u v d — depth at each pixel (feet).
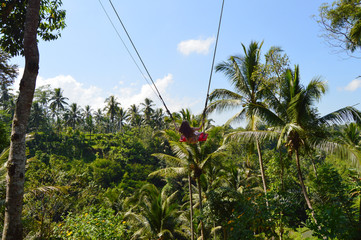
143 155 214.28
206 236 73.72
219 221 41.73
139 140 226.38
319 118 41.78
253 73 51.06
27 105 20.74
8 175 19.57
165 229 62.18
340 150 35.91
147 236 64.34
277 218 27.58
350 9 36.73
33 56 21.18
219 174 66.85
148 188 66.44
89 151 218.38
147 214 63.46
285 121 44.80
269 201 27.48
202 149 53.01
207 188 64.49
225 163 68.59
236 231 27.22
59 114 264.93
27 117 20.80
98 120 308.81
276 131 45.50
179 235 79.20
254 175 82.28
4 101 239.50
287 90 45.57
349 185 33.24
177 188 140.46
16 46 32.76
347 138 69.36
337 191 33.96
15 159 19.77
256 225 27.58
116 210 81.66
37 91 258.37
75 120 250.16
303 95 40.96
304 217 63.87
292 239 42.09
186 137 21.08
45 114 260.21
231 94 56.49
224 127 57.06
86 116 278.26
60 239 35.47
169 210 63.36
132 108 272.31
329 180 36.27
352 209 30.76
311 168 99.19
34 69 21.11
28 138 33.81
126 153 205.57
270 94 46.85
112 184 152.35
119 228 32.17
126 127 275.18
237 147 91.30
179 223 73.82
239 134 47.19
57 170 55.98
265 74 49.42
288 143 43.37
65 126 259.19
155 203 63.05
